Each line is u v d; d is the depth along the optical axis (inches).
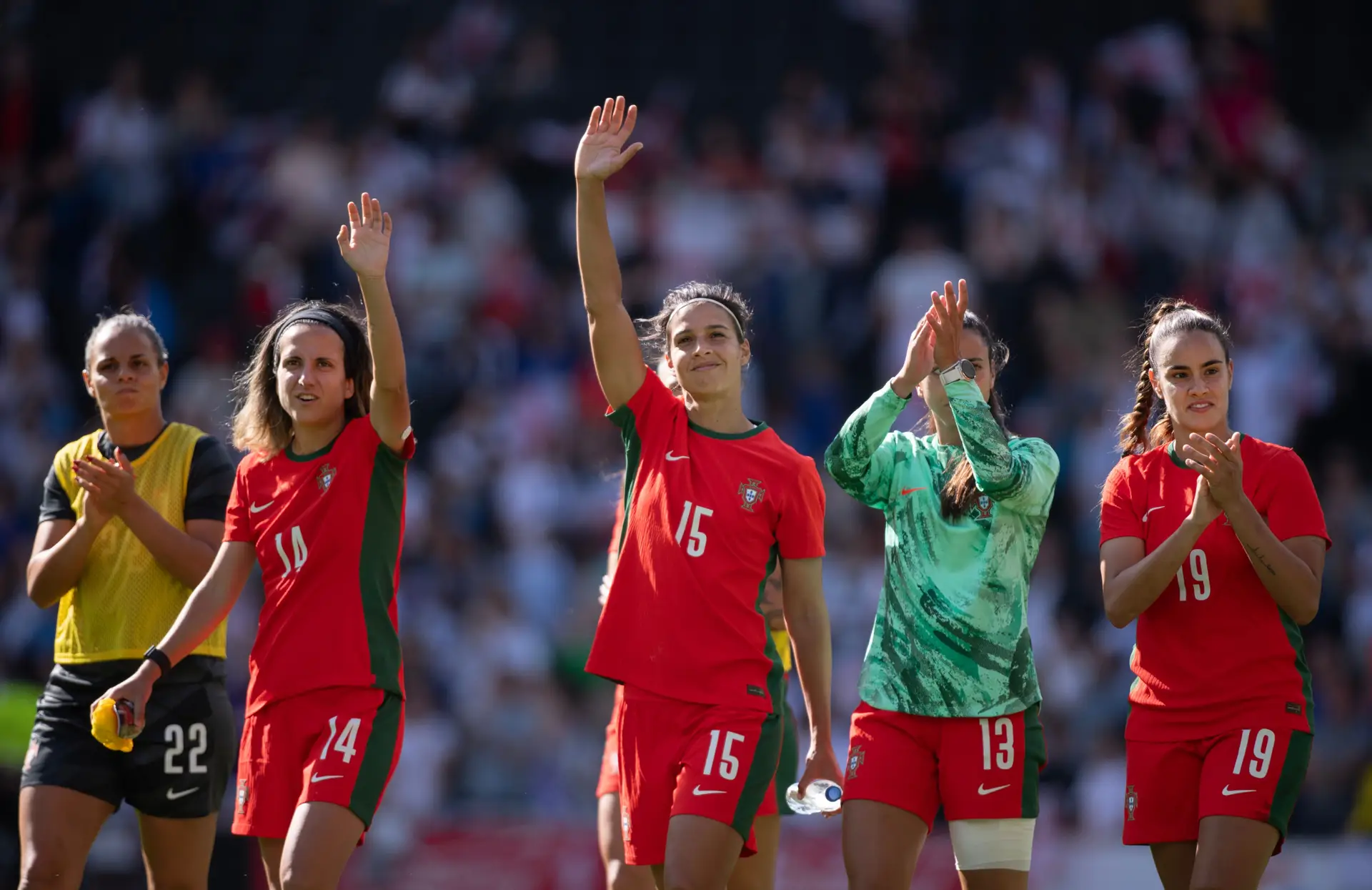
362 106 2632.9
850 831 722.8
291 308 799.7
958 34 2770.7
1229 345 751.7
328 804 698.2
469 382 2080.5
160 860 810.2
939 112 2527.1
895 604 750.5
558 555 1873.8
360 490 745.6
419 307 2176.4
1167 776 726.5
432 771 1568.7
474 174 2324.1
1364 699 1723.7
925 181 2375.7
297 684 725.3
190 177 2335.1
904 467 767.7
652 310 2161.7
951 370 727.7
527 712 1636.3
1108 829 1488.7
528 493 1923.0
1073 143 2447.1
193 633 747.4
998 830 723.4
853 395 2119.8
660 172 2351.1
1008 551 740.7
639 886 838.5
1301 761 705.6
